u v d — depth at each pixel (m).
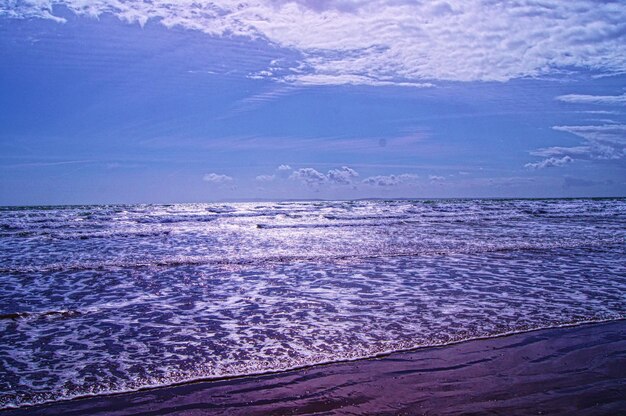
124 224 28.55
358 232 23.09
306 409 4.49
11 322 7.57
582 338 6.65
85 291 9.89
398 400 4.65
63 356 6.01
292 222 30.27
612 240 18.91
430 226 26.80
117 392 4.94
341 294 9.53
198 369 5.55
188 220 32.31
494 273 11.79
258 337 6.77
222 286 10.37
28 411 4.51
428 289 9.96
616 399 4.66
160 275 11.66
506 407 4.47
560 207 52.31
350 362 5.75
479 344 6.40
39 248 16.89
